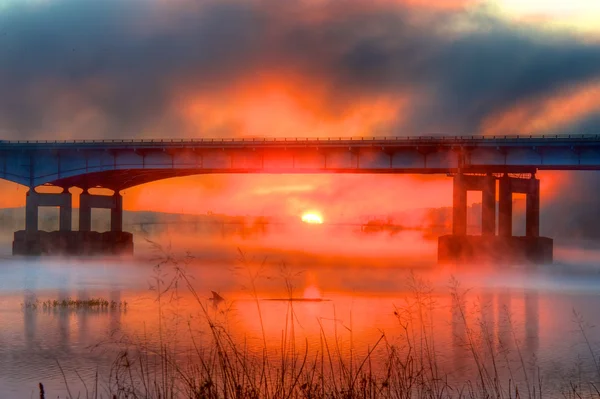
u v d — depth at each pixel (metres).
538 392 39.78
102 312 68.62
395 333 56.81
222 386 29.80
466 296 87.00
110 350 49.31
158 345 49.50
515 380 42.59
